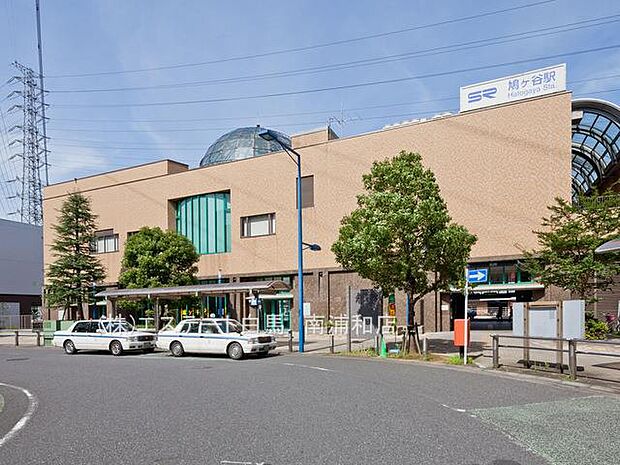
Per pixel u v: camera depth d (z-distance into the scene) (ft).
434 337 79.30
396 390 34.27
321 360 56.75
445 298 90.27
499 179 89.20
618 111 87.86
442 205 59.47
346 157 105.29
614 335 69.72
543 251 69.82
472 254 89.92
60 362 60.54
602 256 63.31
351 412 27.20
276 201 114.01
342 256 60.80
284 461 18.76
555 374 39.83
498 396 31.65
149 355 69.10
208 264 122.42
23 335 120.78
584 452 19.33
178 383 39.83
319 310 106.01
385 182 60.90
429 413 26.68
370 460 18.65
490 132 90.63
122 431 24.22
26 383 42.50
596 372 40.73
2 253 195.83
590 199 66.64
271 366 51.11
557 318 41.68
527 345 44.37
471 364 48.96
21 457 20.31
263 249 114.83
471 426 23.62
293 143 115.24
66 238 116.57
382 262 57.31
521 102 88.53
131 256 101.76
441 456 18.98
